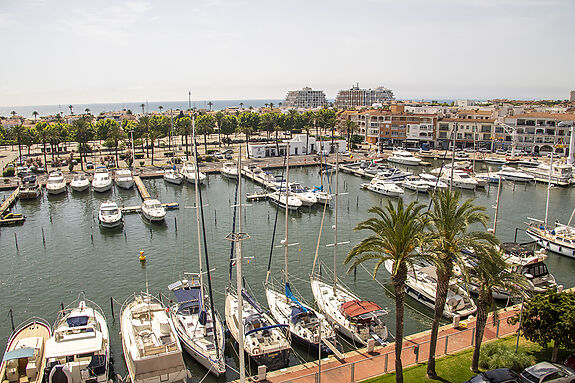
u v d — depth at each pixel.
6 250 61.50
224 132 170.75
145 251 60.91
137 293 47.56
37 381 28.81
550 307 28.56
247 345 33.06
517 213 80.38
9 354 29.28
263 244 63.38
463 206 28.58
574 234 60.41
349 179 114.44
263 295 46.78
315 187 95.50
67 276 52.41
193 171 109.75
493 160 134.00
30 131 145.12
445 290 28.22
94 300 46.03
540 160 131.00
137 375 29.22
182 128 139.12
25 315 43.03
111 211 74.56
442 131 163.75
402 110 183.50
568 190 100.62
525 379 26.70
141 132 151.25
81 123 127.94
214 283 49.69
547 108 178.50
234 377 32.56
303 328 36.41
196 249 61.50
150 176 113.69
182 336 34.75
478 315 28.97
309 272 53.16
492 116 161.38
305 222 75.31
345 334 37.28
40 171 113.88
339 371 30.17
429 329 39.91
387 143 171.62
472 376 28.94
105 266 55.47
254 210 83.38
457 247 28.25
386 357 29.91
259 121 188.25
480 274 28.67
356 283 50.22
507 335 34.88
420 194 98.19
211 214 80.31
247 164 127.38
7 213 79.50
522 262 47.84
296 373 30.52
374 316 36.34
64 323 35.84
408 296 46.91
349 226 72.75
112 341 37.66
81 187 96.94
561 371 26.94
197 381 32.12
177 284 41.88
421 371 29.80
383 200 92.19
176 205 84.19
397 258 26.58
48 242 64.88
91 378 29.53
